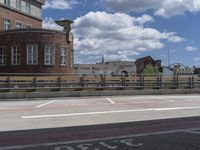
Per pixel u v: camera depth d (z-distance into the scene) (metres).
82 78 32.53
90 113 17.62
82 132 11.94
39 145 9.80
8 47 41.16
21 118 15.82
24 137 11.04
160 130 12.30
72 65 44.66
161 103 23.53
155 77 36.03
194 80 38.06
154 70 88.94
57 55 41.59
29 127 13.13
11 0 48.66
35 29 40.59
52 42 41.16
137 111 18.50
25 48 40.59
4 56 41.44
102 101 25.52
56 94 30.28
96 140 10.48
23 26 51.81
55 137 11.01
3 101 26.77
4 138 10.88
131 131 12.12
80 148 9.40
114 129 12.55
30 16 53.69
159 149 9.23
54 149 9.29
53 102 24.98
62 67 42.12
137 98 28.84
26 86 30.19
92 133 11.74
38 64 40.44
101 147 9.50
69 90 31.84
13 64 40.84
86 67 87.50
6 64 41.19
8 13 47.88
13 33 40.97
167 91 35.72
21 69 40.50
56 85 31.45
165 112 18.05
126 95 33.22
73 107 20.84
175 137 10.93
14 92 29.28
